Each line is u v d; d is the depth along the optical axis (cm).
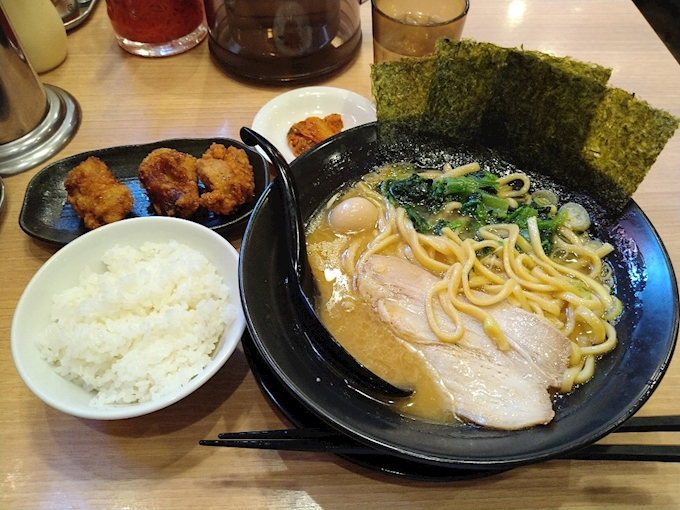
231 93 45
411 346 28
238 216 36
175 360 27
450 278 30
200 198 35
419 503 25
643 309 26
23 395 28
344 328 29
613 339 26
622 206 30
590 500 25
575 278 30
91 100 44
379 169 35
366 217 33
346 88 46
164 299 29
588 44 50
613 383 24
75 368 26
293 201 29
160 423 27
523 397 25
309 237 32
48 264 29
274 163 30
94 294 29
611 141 29
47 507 24
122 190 35
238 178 35
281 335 25
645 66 48
